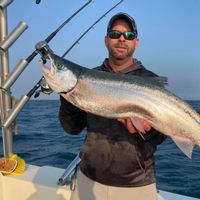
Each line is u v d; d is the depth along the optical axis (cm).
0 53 143
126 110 103
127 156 108
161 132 106
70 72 100
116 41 112
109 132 110
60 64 100
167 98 105
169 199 139
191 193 212
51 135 453
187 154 105
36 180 147
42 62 101
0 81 144
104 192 109
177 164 285
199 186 224
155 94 104
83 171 115
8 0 141
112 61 116
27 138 427
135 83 104
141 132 103
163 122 104
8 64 145
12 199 150
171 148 362
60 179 143
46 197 142
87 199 113
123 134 108
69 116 115
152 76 112
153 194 110
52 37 123
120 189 108
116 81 103
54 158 309
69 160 302
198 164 284
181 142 105
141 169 108
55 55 101
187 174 253
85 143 114
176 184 229
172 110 104
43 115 852
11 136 153
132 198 108
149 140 107
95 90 102
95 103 103
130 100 103
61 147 361
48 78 101
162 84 106
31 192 145
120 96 103
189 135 106
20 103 139
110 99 103
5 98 145
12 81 138
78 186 117
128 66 115
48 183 144
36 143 388
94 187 111
